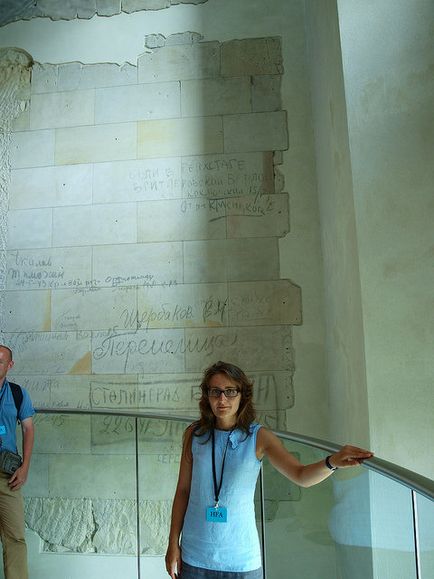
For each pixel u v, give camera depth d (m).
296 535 3.36
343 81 4.33
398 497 2.39
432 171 4.09
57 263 6.90
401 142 4.16
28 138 7.18
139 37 7.21
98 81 7.18
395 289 3.99
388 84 4.24
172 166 6.89
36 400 6.69
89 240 6.89
